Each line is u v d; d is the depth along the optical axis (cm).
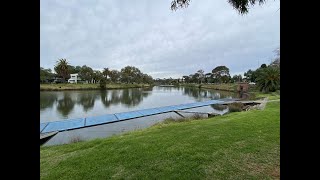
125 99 3516
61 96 3619
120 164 446
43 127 1239
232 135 645
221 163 438
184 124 909
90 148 596
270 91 3575
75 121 1432
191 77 10725
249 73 7100
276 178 374
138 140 620
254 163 438
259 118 946
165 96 4353
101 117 1609
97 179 384
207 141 586
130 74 8656
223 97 3941
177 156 479
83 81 6825
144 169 418
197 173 395
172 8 373
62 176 401
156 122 1396
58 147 692
